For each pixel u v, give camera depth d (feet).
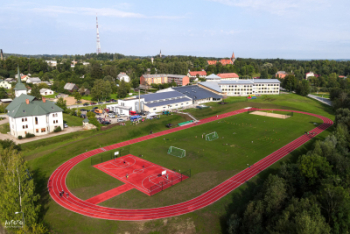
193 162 256.52
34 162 254.27
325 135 339.77
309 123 403.95
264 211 157.99
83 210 177.88
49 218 170.71
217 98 586.04
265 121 416.46
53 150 279.90
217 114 467.93
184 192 199.62
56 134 342.85
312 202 150.41
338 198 143.33
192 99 538.88
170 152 281.33
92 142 308.81
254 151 285.84
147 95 516.73
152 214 172.76
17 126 322.75
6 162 184.55
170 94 533.55
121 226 161.99
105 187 208.23
